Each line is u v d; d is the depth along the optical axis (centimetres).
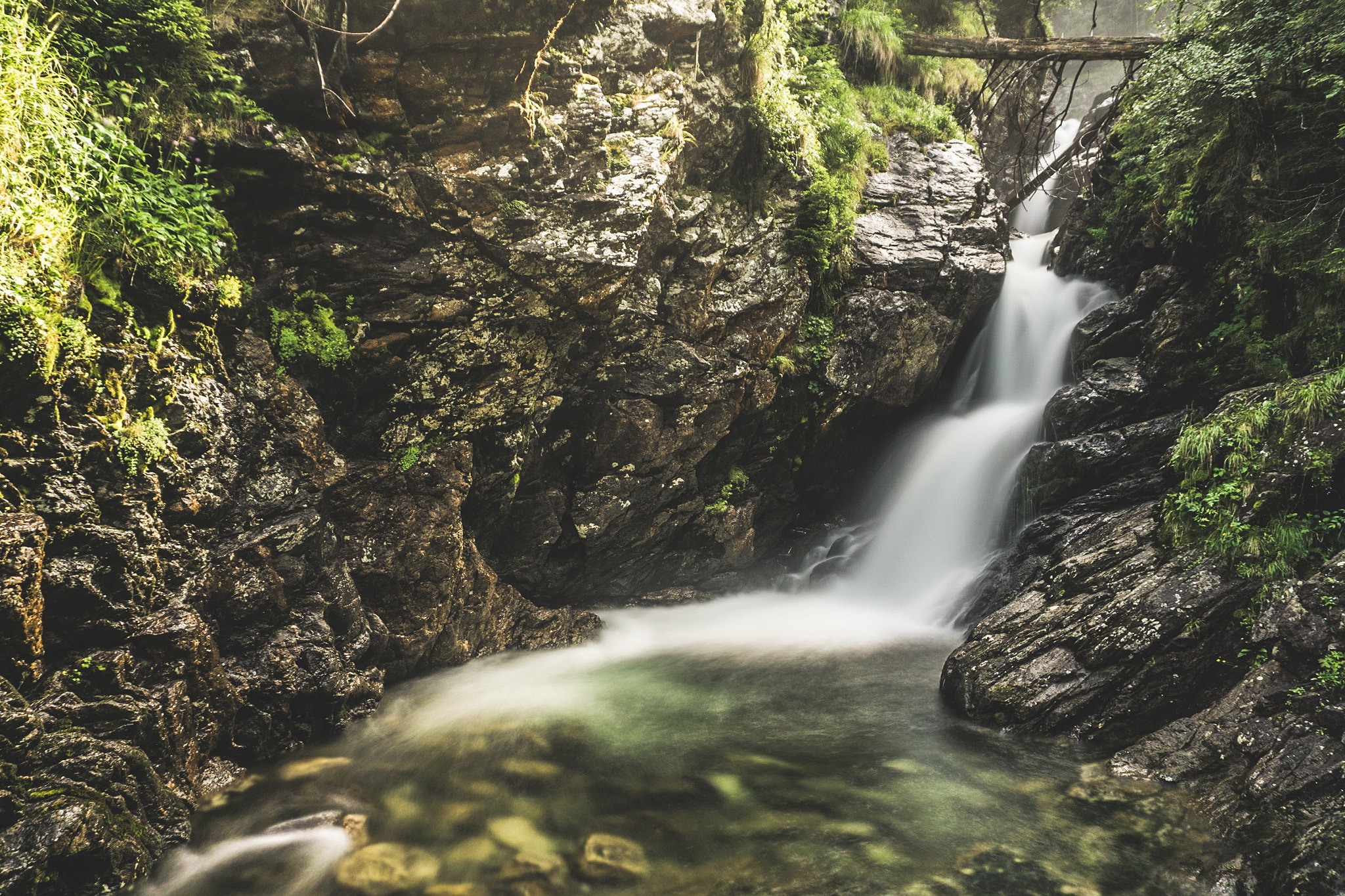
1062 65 1517
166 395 593
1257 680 610
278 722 672
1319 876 455
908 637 1020
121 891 479
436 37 705
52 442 503
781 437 1184
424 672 859
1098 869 502
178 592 592
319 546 725
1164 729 635
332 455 749
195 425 614
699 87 943
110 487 540
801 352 1146
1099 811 566
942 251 1230
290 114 685
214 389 645
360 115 714
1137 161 1153
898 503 1289
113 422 544
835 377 1172
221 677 607
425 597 826
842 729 731
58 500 504
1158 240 1198
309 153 688
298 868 520
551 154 793
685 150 947
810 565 1294
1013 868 506
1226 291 1001
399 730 730
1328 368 809
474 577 898
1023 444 1166
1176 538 762
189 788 576
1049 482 1028
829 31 1360
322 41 675
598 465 1028
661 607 1173
